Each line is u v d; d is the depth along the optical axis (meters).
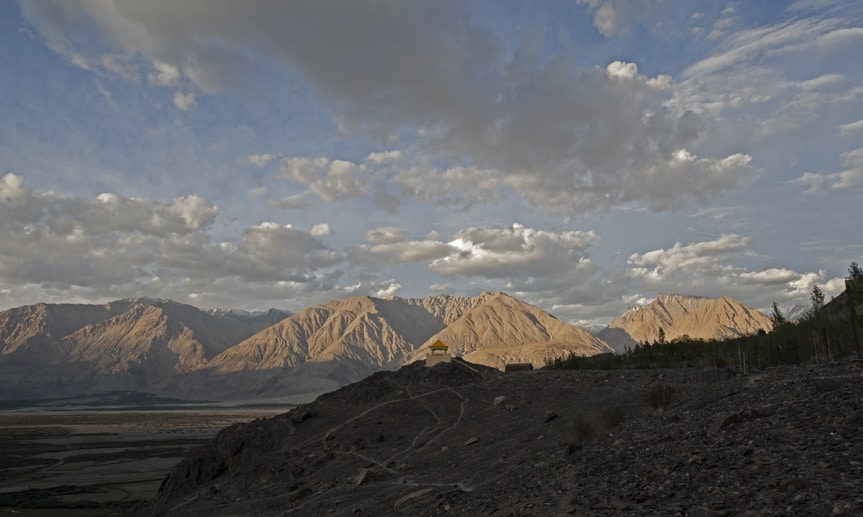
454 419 60.16
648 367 77.56
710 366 61.31
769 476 15.66
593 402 51.59
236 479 58.69
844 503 12.66
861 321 48.16
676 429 24.38
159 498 65.06
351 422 64.38
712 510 13.95
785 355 56.38
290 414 73.31
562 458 27.30
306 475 51.94
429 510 26.58
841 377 24.45
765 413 21.98
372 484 42.03
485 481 31.11
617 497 17.09
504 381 71.50
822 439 17.61
